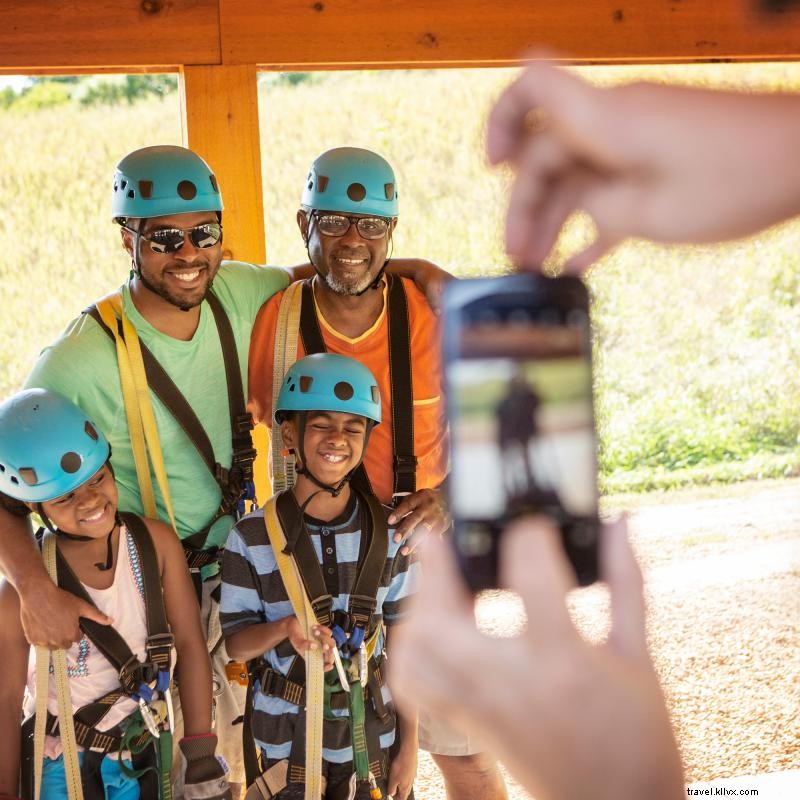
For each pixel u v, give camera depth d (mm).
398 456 3107
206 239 2877
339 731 2707
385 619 2891
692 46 4441
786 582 5625
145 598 2764
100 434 2742
